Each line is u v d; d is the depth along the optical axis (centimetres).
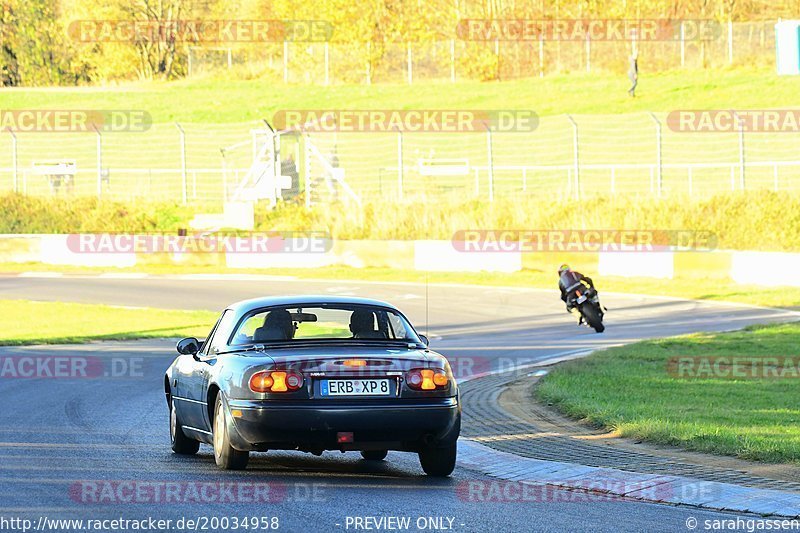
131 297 11650
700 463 3619
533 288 12300
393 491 3222
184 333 9088
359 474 3581
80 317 10125
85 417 4984
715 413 4700
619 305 11000
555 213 14775
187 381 3847
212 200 16562
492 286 12488
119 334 9000
